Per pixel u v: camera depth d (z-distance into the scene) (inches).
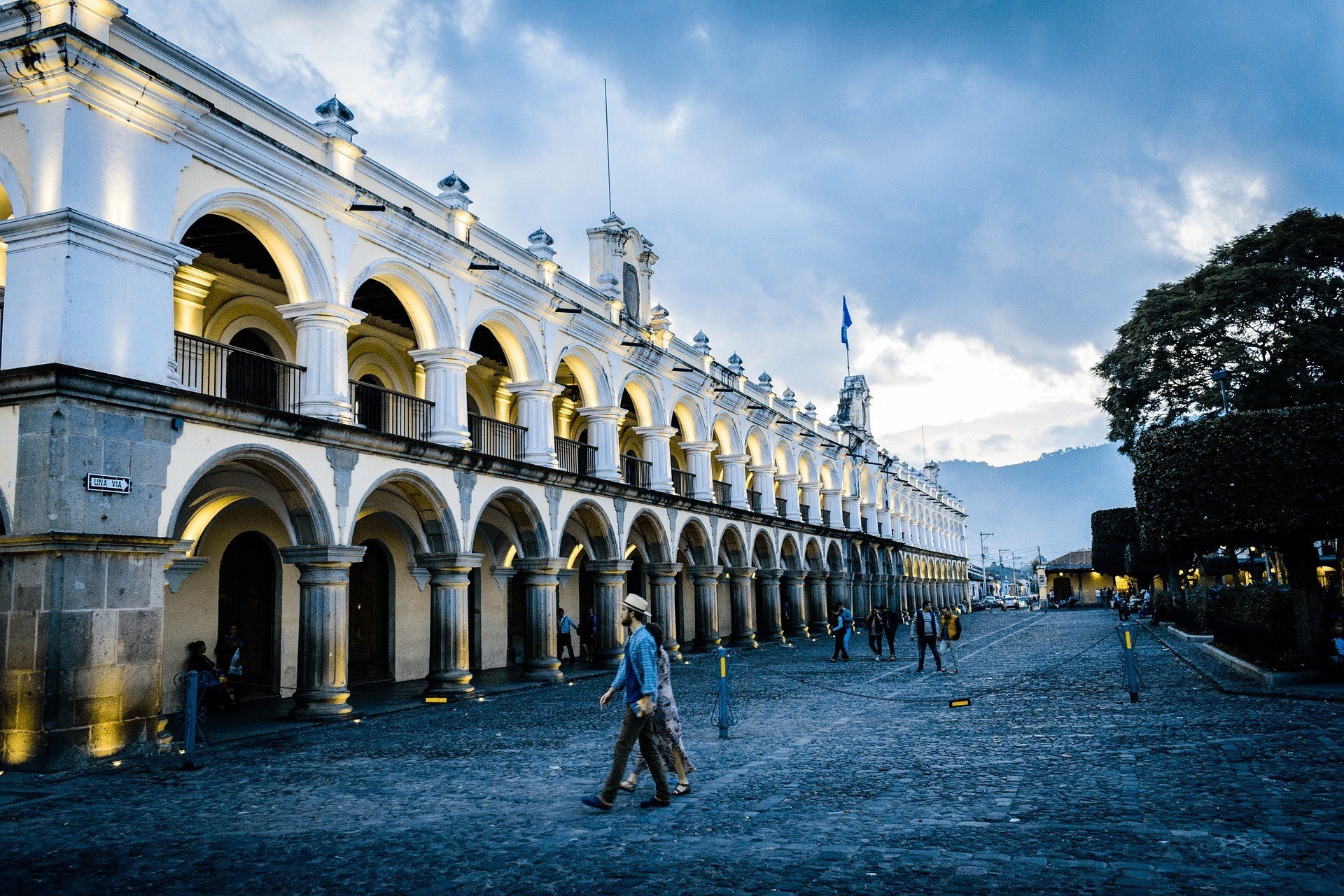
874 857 229.9
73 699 412.2
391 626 859.4
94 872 241.8
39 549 414.0
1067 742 395.5
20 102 458.3
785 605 1547.7
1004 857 225.9
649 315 1158.3
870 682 727.1
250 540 736.3
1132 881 203.9
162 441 473.1
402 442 645.9
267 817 301.0
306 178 589.9
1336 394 1136.8
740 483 1333.7
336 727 544.1
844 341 1780.3
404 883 221.9
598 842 252.7
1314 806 263.6
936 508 2997.0
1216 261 1310.3
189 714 405.7
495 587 1004.6
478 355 748.6
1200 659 783.1
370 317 836.6
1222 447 625.9
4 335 446.3
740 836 254.5
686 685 749.9
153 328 479.5
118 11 473.1
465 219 756.0
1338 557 1221.7
